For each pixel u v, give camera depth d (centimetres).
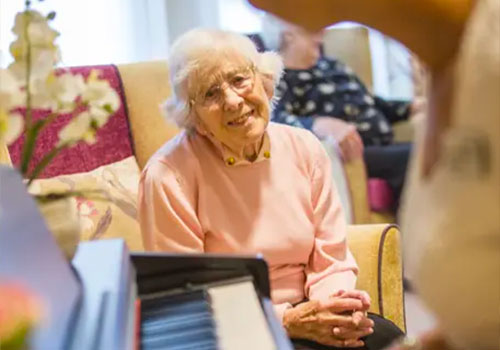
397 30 85
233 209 184
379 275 201
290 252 187
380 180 316
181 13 348
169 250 181
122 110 230
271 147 189
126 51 334
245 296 122
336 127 311
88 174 216
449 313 87
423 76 90
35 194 116
